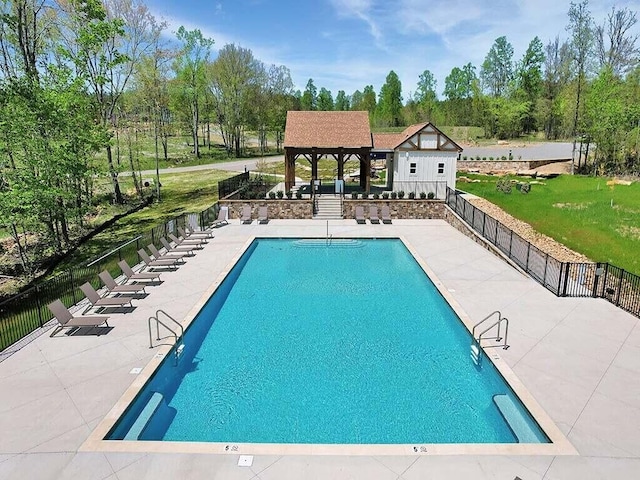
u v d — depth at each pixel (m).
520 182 29.59
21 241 22.75
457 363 9.73
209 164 52.31
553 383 8.14
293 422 7.67
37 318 11.45
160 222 27.25
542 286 13.52
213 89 58.31
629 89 37.06
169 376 9.20
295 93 74.81
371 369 9.47
